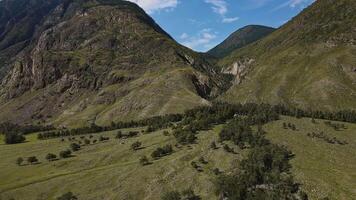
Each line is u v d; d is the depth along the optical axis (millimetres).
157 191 139000
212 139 183750
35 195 154250
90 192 149000
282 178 125688
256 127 190875
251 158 143375
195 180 141375
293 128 189250
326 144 166750
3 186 168125
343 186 120625
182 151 176625
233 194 121750
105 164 186250
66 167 190000
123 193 142125
